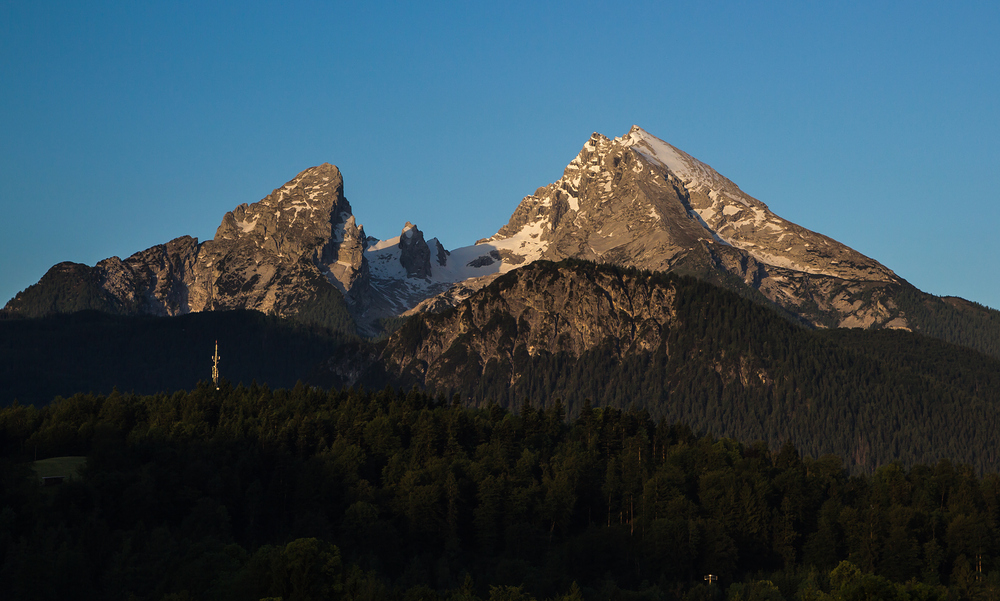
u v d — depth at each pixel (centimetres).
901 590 14625
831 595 18638
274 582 18975
